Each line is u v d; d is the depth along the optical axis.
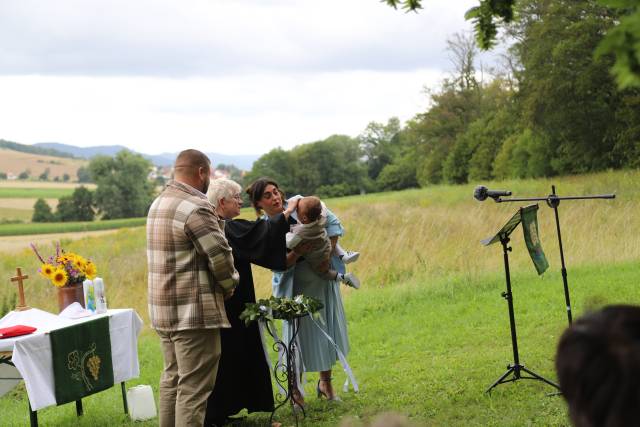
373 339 8.26
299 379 5.59
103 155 88.50
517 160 45.69
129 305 12.42
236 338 5.21
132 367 6.05
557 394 5.22
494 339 7.43
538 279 10.52
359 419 5.27
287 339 5.61
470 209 17.84
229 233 5.16
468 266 11.62
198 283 4.59
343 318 5.78
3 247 25.20
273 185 5.34
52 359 5.32
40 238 39.88
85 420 6.03
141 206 88.12
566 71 34.94
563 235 13.46
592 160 38.09
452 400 5.46
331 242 5.57
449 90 58.06
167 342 4.77
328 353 5.60
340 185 99.69
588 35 33.84
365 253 13.91
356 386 5.53
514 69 38.97
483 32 3.05
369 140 103.31
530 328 7.69
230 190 5.20
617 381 0.89
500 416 4.98
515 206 17.34
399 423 0.90
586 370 0.91
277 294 5.54
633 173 27.56
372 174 103.44
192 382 4.62
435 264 12.73
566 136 38.56
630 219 13.80
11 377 6.16
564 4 34.94
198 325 4.56
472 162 54.62
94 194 86.69
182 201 4.60
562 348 0.96
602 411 0.90
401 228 15.55
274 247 5.09
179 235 4.56
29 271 18.28
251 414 5.68
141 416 5.91
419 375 6.29
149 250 4.71
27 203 95.69
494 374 6.00
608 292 9.03
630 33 1.26
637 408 0.88
